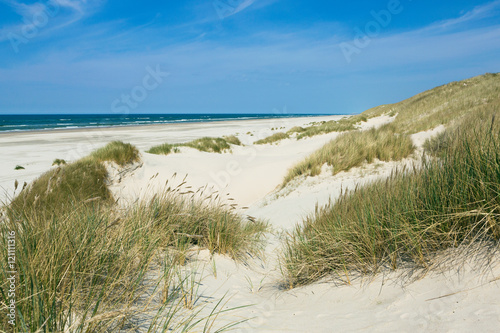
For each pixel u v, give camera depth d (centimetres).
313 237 368
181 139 3131
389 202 312
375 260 279
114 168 1006
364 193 431
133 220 350
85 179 832
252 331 215
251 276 384
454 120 1195
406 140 1034
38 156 1881
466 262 214
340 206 436
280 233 587
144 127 5488
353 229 322
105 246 259
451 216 249
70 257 218
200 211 476
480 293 181
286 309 264
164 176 1095
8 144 2600
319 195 817
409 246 259
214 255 406
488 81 2747
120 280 218
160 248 345
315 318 226
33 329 155
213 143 2022
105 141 2841
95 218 323
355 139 1148
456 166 293
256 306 275
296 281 342
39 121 8925
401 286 229
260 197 1033
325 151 1071
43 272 185
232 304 273
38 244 213
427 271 230
